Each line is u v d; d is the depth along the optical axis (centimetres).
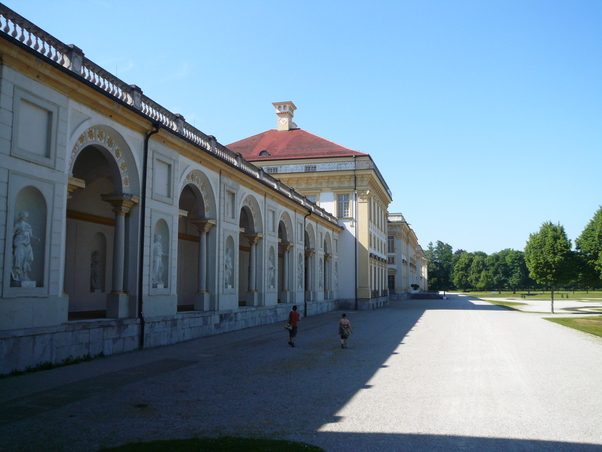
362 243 5034
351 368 1383
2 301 1159
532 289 14700
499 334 2381
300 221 3778
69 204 1988
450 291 15775
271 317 3019
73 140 1414
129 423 798
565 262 4197
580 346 1934
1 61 1170
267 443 691
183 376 1219
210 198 2341
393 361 1520
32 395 971
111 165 1672
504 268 13762
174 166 1980
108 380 1139
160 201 1869
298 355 1634
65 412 856
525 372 1340
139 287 1719
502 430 788
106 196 1678
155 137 1838
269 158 5216
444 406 947
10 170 1193
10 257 1186
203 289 2272
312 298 4138
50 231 1313
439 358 1591
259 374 1270
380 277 6038
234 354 1631
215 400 972
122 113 1609
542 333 2445
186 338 2006
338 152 5197
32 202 1287
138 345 1678
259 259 2977
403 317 3650
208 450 653
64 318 1357
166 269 1912
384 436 749
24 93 1240
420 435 756
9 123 1193
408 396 1031
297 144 5484
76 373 1208
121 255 1689
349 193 5097
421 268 14400
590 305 5659
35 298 1255
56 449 669
